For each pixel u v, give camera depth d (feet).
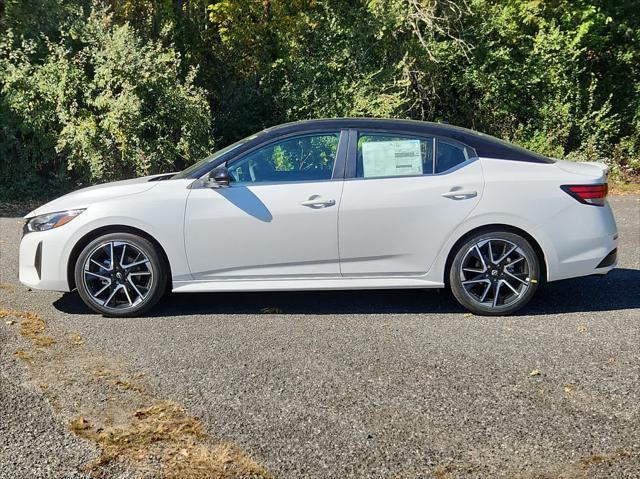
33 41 40.01
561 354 14.66
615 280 21.35
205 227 17.38
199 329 16.74
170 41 46.60
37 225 17.97
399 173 17.62
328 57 45.37
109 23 42.57
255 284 17.60
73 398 12.66
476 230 17.47
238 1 48.24
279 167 17.76
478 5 48.14
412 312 18.08
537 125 49.03
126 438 11.14
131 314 17.75
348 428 11.43
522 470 10.11
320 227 17.29
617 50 52.24
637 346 15.08
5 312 18.21
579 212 17.39
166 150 39.14
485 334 16.10
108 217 17.37
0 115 38.78
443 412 11.97
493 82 48.42
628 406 12.11
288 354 14.87
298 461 10.43
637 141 50.19
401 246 17.40
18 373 13.87
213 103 47.42
